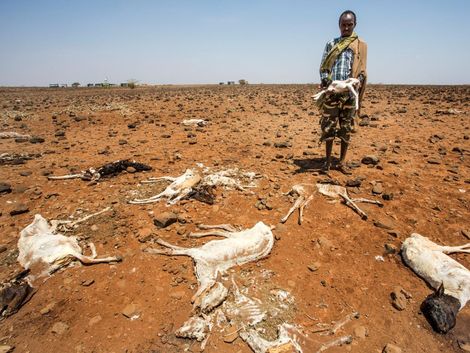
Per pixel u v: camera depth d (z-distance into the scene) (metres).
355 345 2.92
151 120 10.98
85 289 3.42
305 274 3.65
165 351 2.82
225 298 3.28
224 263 3.66
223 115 12.50
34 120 11.62
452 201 4.93
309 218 4.56
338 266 3.78
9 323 3.07
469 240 4.12
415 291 3.44
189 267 3.68
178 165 6.49
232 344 2.88
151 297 3.32
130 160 6.78
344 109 5.45
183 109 13.95
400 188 5.32
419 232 4.28
